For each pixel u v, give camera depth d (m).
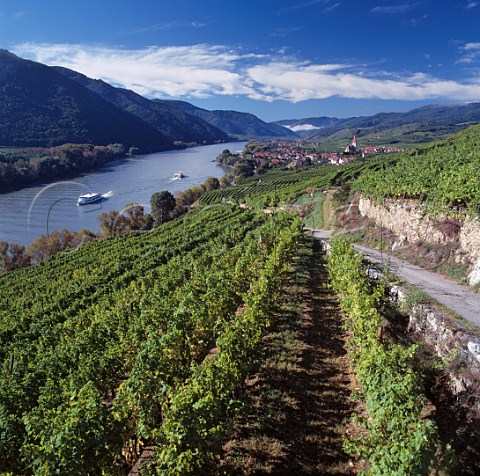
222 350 13.36
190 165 196.38
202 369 12.53
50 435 9.90
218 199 91.38
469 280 19.88
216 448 9.99
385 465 8.52
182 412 10.01
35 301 34.56
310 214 50.88
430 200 26.45
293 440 11.51
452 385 12.17
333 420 12.30
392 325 16.30
